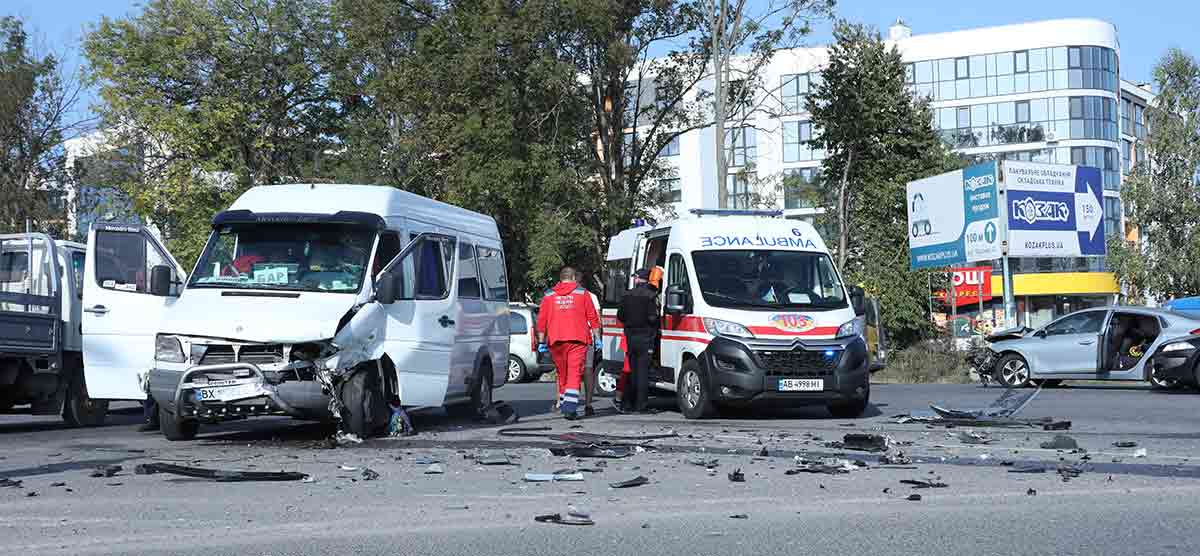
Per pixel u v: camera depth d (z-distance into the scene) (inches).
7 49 2154.3
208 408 492.1
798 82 2999.5
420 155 1830.7
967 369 1251.8
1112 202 2984.7
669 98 1809.8
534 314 1306.6
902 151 1953.7
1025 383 957.8
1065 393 853.8
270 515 299.1
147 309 573.3
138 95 2053.4
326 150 2145.7
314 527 281.3
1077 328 936.3
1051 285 2861.7
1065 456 416.8
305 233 535.8
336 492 339.3
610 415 677.3
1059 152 2955.2
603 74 1686.8
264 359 492.4
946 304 2011.6
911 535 265.1
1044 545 252.2
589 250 1759.4
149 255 573.3
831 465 388.2
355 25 1732.3
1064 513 292.8
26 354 605.6
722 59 1728.6
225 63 2097.7
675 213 1850.4
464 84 1610.5
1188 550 245.6
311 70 2116.1
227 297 507.8
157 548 257.8
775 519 287.9
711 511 300.4
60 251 647.8
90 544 263.0
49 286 634.8
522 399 898.1
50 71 2181.3
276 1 2092.8
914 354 1368.1
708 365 626.2
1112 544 252.8
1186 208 2449.6
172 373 494.3
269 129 2126.0
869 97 1900.8
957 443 465.1
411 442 498.6
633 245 791.7
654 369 705.6
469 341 623.5
